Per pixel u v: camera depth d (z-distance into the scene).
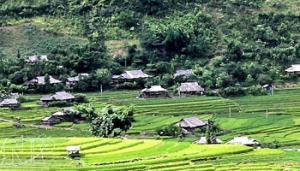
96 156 186.25
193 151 197.25
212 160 187.62
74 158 183.62
